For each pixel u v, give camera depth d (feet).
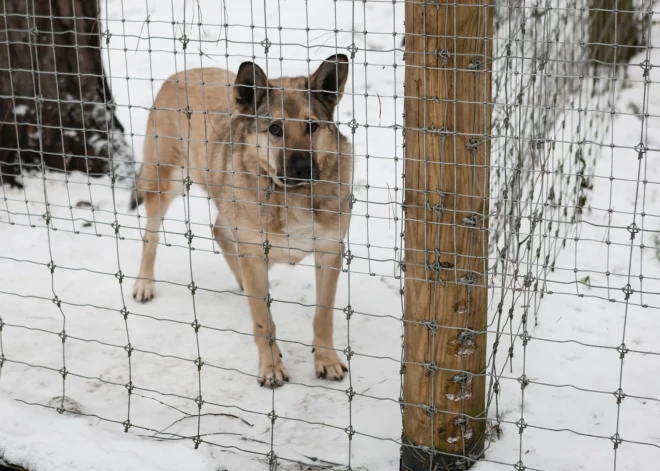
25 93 18.89
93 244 17.15
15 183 19.16
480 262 9.23
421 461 9.86
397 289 15.31
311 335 14.12
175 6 27.63
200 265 16.72
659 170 17.71
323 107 12.48
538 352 12.71
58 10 18.63
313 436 10.98
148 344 13.55
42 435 10.32
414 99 8.67
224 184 13.20
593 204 16.90
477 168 8.82
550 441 10.43
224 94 14.67
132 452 10.03
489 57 8.54
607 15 19.80
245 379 12.62
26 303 14.67
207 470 9.74
